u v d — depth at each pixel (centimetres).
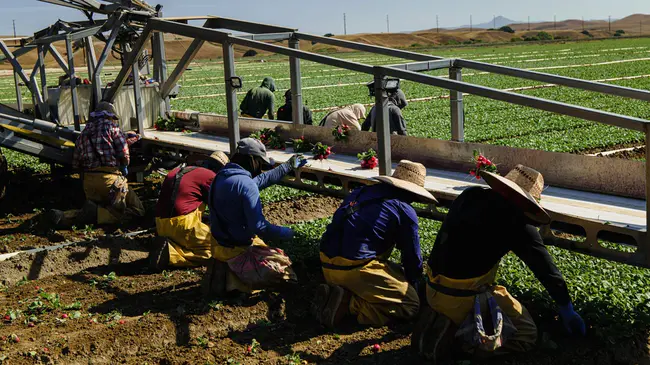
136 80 1120
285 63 8225
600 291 661
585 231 579
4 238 937
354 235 610
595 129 1795
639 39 12300
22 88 4562
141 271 808
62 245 883
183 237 798
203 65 8000
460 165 797
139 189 1234
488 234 527
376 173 779
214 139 1112
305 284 737
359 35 17475
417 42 17162
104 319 654
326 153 899
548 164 716
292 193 1164
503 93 621
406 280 633
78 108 1209
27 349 583
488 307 539
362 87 3769
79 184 1248
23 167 1441
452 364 554
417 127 1884
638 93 666
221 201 674
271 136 1020
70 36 1163
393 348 586
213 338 619
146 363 575
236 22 1089
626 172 654
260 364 564
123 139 1002
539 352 566
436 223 956
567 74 4094
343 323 643
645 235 535
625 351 563
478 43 12581
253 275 680
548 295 647
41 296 713
